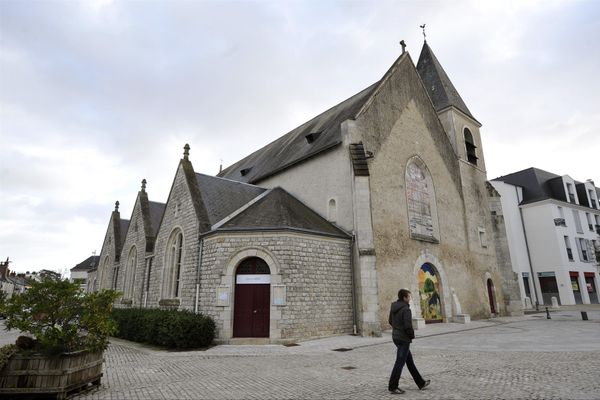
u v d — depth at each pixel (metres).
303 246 14.11
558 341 12.10
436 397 6.11
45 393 6.29
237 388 7.04
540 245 33.97
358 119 17.34
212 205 16.50
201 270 14.52
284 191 19.27
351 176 16.17
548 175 38.50
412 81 21.73
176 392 6.84
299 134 23.69
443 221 20.75
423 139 21.06
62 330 6.69
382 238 16.59
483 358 9.44
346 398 6.20
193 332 12.07
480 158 26.36
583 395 5.96
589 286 34.62
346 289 14.99
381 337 13.86
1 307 6.66
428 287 18.50
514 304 23.28
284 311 13.07
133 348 13.06
